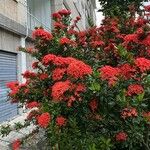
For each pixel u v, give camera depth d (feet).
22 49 23.11
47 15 64.28
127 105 15.35
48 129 15.99
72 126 15.78
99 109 16.40
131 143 16.01
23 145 21.62
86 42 23.12
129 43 18.94
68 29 25.11
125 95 15.66
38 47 21.54
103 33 24.16
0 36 37.68
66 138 15.46
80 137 15.88
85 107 16.38
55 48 21.24
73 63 15.30
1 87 38.60
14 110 41.45
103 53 21.22
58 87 15.25
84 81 15.74
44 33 20.94
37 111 19.30
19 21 44.96
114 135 16.30
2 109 38.22
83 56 21.45
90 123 16.48
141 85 16.44
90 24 25.82
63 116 16.65
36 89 20.84
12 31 40.78
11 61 42.22
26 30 45.68
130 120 15.78
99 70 16.12
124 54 16.80
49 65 18.12
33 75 21.47
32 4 61.41
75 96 15.74
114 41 22.93
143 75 16.46
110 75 15.62
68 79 16.16
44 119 15.74
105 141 15.15
